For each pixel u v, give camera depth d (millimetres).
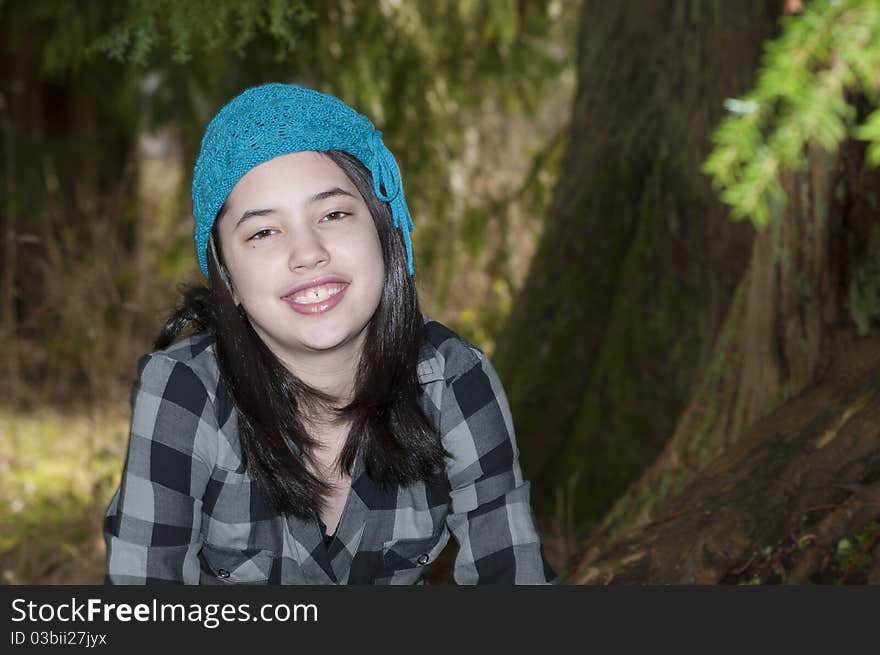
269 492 1847
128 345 5949
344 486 1947
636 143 4141
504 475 1974
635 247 3986
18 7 6273
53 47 4898
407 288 1854
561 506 3807
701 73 3889
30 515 4277
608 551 2471
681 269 3877
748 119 1187
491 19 5570
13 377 5863
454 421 1945
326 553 1933
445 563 3016
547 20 6164
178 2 2564
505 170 7273
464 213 5891
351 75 4910
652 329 3895
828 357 2684
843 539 2295
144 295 6270
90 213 6719
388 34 5230
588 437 3971
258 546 1918
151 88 6203
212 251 1825
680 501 2547
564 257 4270
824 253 2666
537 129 7734
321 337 1750
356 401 1861
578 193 4297
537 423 4145
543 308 4266
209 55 4180
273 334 1784
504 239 5938
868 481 2332
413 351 1875
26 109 7344
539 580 1978
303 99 1758
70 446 5176
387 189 1789
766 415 2732
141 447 1832
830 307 2680
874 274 2631
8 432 5332
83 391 5988
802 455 2436
